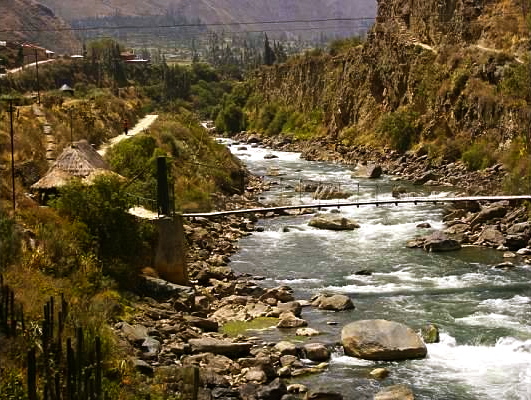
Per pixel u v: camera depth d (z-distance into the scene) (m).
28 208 30.11
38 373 19.25
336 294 32.38
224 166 65.25
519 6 82.25
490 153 68.38
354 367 25.06
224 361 24.47
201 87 177.75
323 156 92.62
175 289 30.77
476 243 42.94
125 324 25.02
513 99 69.88
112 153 51.69
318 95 121.44
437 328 28.31
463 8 87.19
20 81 106.00
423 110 85.31
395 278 36.19
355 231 47.34
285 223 50.31
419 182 67.31
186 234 41.94
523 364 25.23
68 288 25.45
